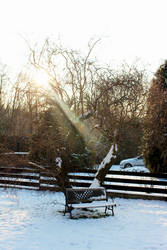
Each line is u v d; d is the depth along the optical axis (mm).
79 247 5352
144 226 6812
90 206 7516
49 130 8305
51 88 8516
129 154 21266
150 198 10312
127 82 8375
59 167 8266
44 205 9211
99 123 8641
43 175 9141
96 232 6305
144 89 9148
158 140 13078
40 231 6332
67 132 8578
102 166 8680
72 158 9727
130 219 7465
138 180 10570
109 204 7832
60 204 9383
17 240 5695
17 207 8891
